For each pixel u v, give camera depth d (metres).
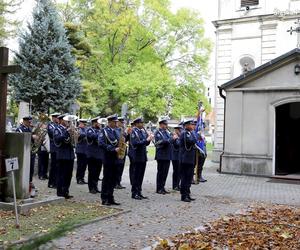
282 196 13.38
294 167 20.61
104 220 9.06
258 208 10.96
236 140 19.09
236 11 25.66
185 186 11.95
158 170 13.44
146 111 32.66
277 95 18.31
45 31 22.75
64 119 11.92
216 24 26.02
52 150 13.66
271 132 18.34
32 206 9.90
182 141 12.05
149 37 33.59
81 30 27.91
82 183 15.00
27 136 10.11
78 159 14.88
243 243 7.27
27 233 7.63
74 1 32.28
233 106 19.25
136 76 31.17
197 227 8.58
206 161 26.50
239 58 25.38
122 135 11.02
